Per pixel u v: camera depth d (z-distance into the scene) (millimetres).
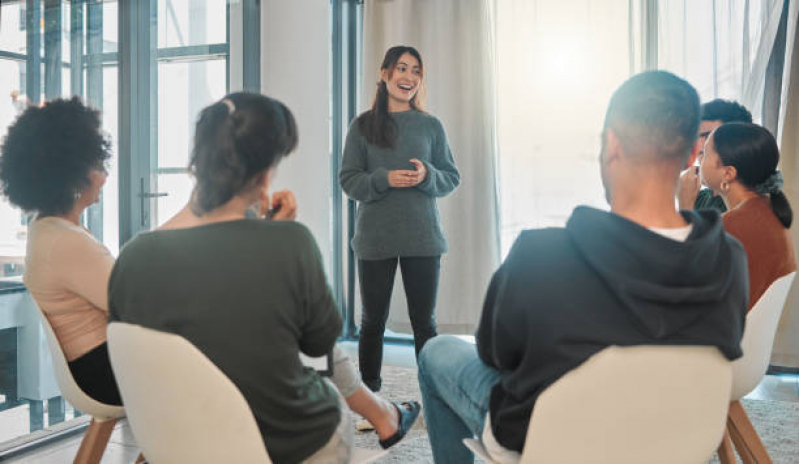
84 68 2564
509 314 1017
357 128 2898
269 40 4000
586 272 979
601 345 953
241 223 1039
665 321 938
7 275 2240
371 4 4137
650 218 1040
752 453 1636
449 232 4086
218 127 1044
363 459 1200
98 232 2688
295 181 3988
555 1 3887
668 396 978
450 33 4043
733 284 1018
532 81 3943
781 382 3314
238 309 999
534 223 3979
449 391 1390
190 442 1019
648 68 3701
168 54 3086
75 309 1537
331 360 1174
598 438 994
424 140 2871
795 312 3318
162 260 1017
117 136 2766
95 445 1575
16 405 2314
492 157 4023
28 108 1580
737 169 1724
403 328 4199
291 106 3975
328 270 4051
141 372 1017
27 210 1582
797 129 3314
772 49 3408
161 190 3014
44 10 2365
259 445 992
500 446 1117
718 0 3518
